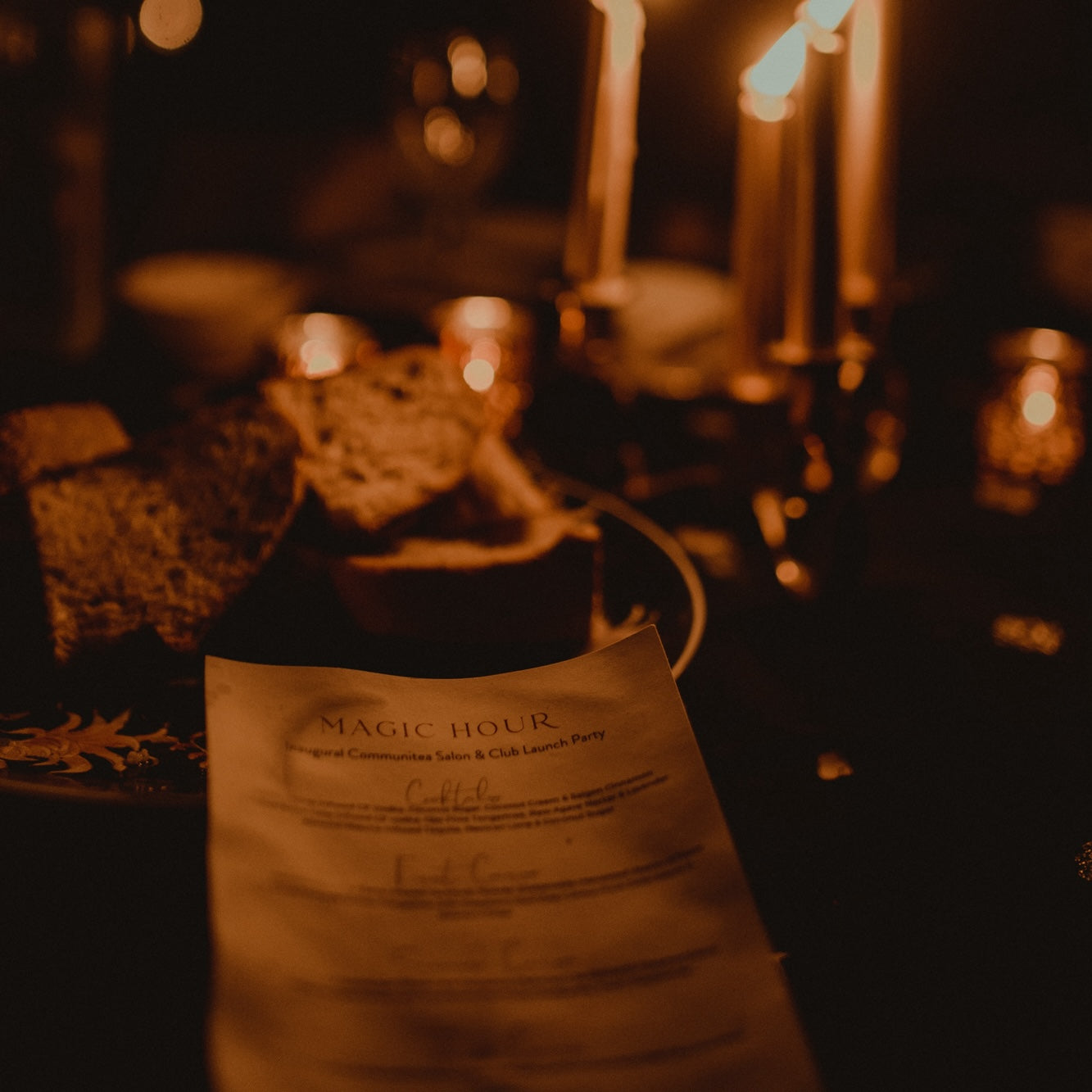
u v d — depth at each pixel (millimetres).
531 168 1592
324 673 489
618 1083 353
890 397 613
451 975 388
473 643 556
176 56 1406
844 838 495
